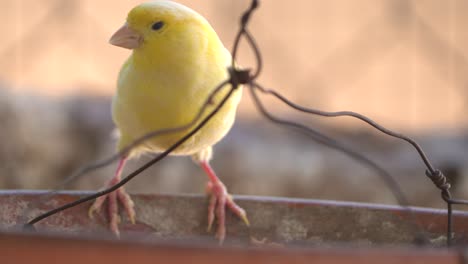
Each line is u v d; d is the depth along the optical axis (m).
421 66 17.78
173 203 5.57
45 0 17.55
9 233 3.01
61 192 5.18
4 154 10.94
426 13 18.55
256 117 14.02
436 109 17.52
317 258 2.96
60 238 2.98
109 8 17.91
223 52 5.15
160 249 2.96
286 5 19.28
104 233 5.34
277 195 11.29
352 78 17.77
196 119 3.78
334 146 4.50
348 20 19.11
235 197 5.59
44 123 11.45
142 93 5.06
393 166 11.84
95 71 17.00
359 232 5.09
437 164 11.86
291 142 12.62
